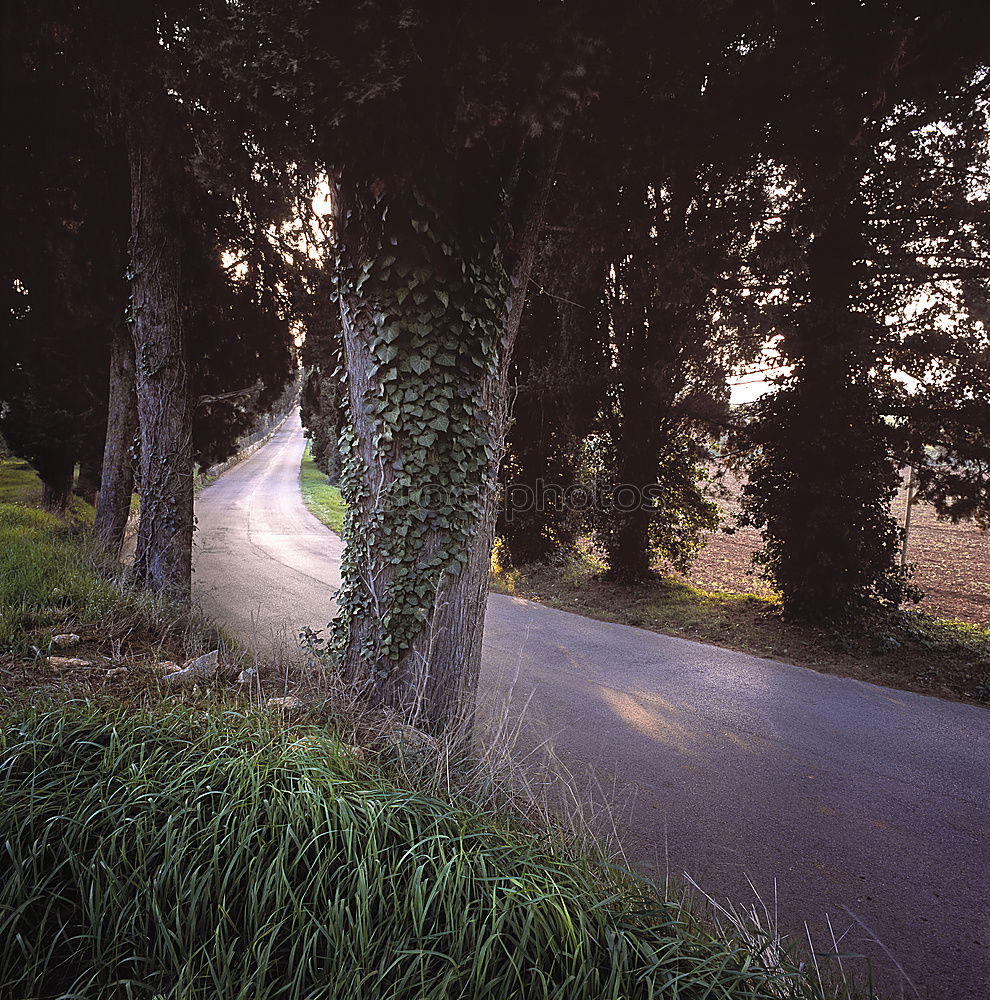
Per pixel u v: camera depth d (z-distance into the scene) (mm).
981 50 6078
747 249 9148
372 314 4547
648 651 9094
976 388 9008
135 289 8609
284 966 1936
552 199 8000
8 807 2273
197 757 2674
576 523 14688
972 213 8625
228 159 6074
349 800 2398
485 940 1928
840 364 9344
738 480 11484
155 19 6977
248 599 11508
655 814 4516
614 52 4949
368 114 3971
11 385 13250
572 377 12445
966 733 6191
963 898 3660
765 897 3604
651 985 1792
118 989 1916
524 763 4707
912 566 9773
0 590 5566
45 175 10398
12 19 7562
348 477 4820
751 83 6289
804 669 8305
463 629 4660
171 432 8656
